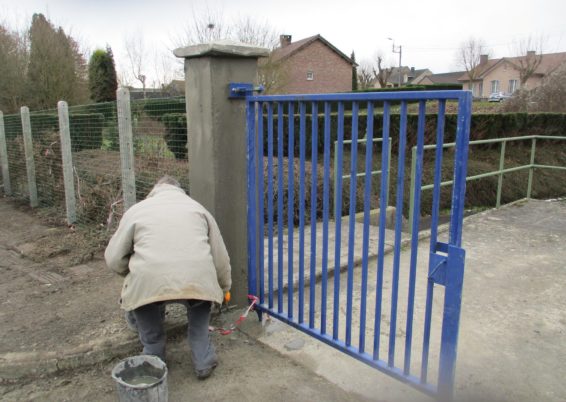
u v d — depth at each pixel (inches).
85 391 105.8
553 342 122.2
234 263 138.5
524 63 1990.7
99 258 195.8
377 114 410.6
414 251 91.2
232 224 136.3
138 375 98.2
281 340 125.5
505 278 166.2
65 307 145.3
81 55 716.7
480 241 210.4
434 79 2655.0
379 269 99.2
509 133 524.1
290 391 103.4
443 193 404.2
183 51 130.3
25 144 300.2
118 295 153.6
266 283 154.4
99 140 223.0
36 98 648.4
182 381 107.7
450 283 84.5
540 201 293.0
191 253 96.9
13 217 282.0
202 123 131.3
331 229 223.8
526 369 110.0
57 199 281.1
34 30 653.9
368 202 99.8
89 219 240.4
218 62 126.3
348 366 112.7
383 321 134.9
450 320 85.7
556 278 165.8
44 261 195.2
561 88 668.1
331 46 1438.2
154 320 107.5
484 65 2295.8
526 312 139.5
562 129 567.2
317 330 118.5
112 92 800.9
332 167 284.7
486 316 137.1
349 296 107.7
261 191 128.3
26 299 153.5
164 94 758.5
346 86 1501.0
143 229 99.3
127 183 185.9
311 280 116.7
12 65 626.8
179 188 113.6
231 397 101.5
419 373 107.7
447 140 448.1
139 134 181.8
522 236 217.6
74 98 677.9
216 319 136.1
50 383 109.0
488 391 101.6
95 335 124.0
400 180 92.9
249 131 126.5
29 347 118.3
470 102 77.2
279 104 117.5
